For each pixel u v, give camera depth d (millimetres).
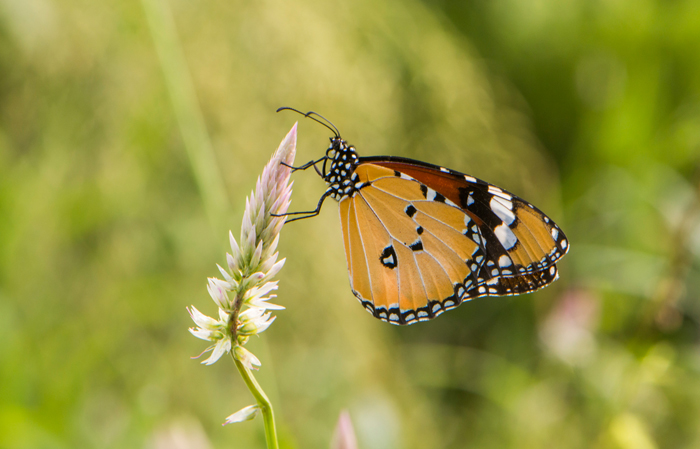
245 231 510
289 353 609
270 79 592
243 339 510
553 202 785
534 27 1062
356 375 614
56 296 597
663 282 590
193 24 588
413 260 559
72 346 595
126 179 599
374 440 608
